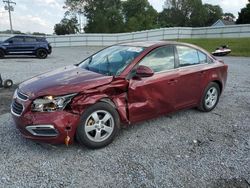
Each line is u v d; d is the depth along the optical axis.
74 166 3.67
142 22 76.75
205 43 29.11
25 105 3.81
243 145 4.41
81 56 20.91
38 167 3.63
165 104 4.89
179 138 4.61
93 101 3.92
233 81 9.59
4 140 4.35
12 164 3.68
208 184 3.35
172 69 4.98
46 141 3.79
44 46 18.97
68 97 3.79
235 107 6.38
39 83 4.13
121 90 4.27
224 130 5.01
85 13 79.31
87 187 3.24
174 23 94.88
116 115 4.23
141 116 4.58
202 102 5.74
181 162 3.84
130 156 3.96
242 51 22.72
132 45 5.13
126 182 3.35
